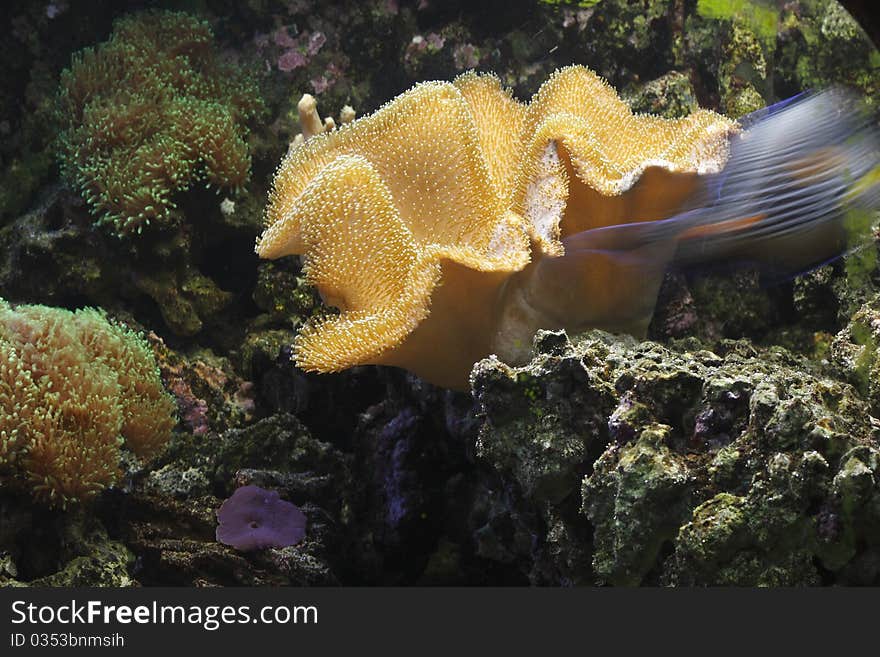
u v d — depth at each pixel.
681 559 0.78
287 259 1.04
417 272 0.85
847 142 0.90
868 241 0.90
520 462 0.82
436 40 1.07
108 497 0.92
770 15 1.01
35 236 1.05
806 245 0.91
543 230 0.87
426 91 0.90
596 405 0.81
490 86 0.95
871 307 0.86
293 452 0.97
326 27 1.08
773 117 0.93
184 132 1.03
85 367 0.92
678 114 1.01
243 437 0.97
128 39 1.07
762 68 1.01
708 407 0.80
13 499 0.90
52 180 1.09
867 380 0.84
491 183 0.90
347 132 0.91
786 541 0.77
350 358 0.86
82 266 1.05
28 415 0.89
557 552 0.83
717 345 0.91
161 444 0.96
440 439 0.94
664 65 1.04
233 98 1.07
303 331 0.87
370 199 0.87
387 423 0.96
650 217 0.88
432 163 0.90
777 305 0.95
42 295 1.05
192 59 1.08
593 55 1.05
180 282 1.05
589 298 0.89
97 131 1.04
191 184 1.04
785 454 0.77
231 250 1.07
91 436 0.91
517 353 0.88
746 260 0.93
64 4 1.11
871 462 0.76
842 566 0.77
